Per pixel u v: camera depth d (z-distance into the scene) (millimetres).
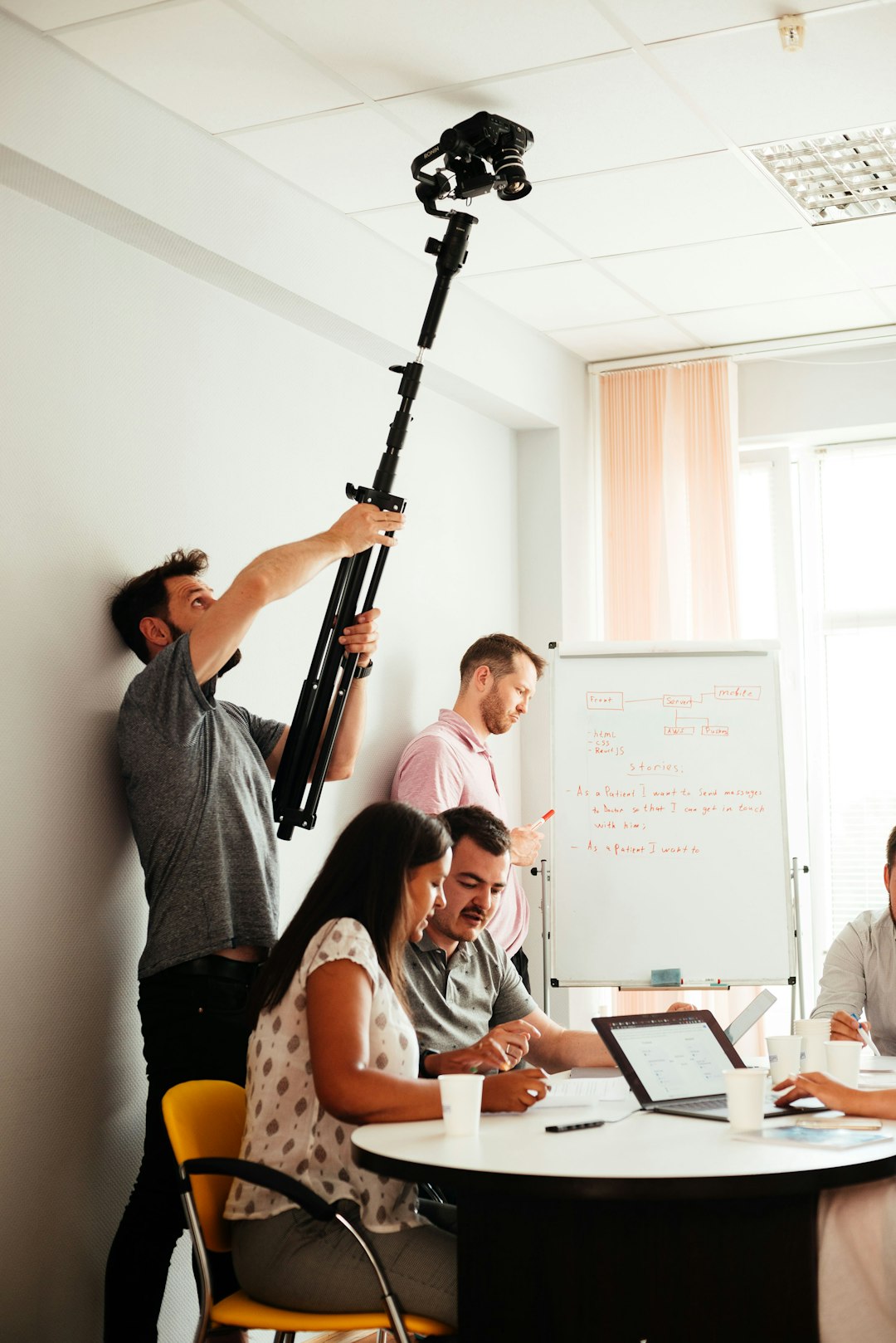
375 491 3002
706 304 4301
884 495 4730
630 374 4820
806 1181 1612
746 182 3441
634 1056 2182
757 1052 4504
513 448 4707
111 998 2836
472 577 4375
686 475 4723
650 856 3828
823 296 4242
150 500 3033
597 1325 1683
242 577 2611
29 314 2744
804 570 4820
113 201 2811
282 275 3312
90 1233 2758
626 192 3486
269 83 2875
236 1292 2080
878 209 3643
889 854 3100
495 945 2795
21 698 2660
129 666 2938
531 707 4645
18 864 2637
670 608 4672
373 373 3893
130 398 2992
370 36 2719
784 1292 1679
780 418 4730
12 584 2658
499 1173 1619
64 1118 2707
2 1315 2543
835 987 3117
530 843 3863
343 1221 1837
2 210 2703
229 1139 2193
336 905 2141
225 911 2676
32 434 2725
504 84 2934
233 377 3322
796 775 4699
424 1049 2543
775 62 2873
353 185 3375
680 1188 1579
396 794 3795
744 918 3764
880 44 2799
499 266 3955
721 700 3938
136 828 2732
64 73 2709
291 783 2951
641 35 2758
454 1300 1903
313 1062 1980
